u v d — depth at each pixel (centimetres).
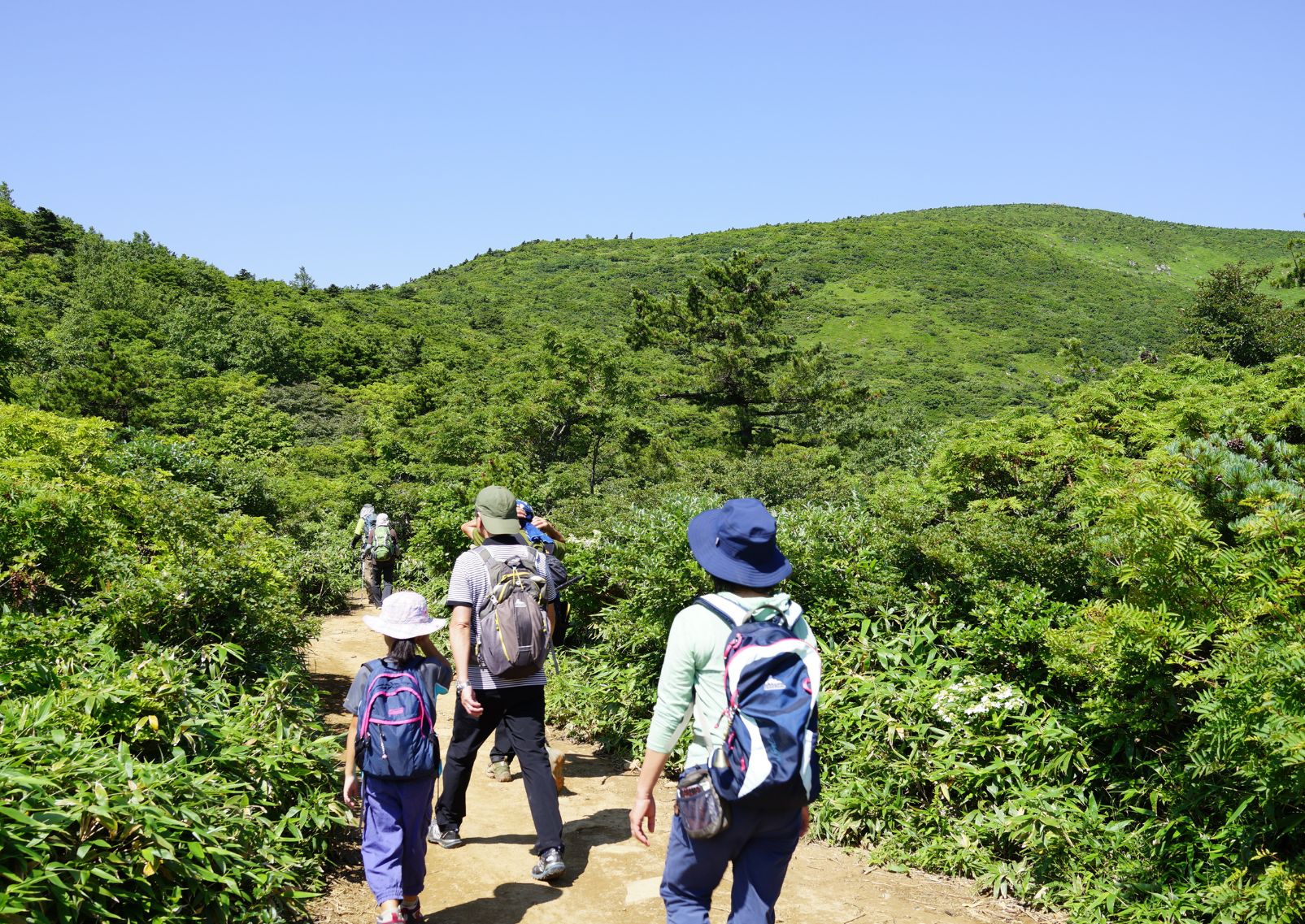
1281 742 308
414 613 356
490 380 6856
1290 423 675
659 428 4906
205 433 5488
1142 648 380
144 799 310
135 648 491
